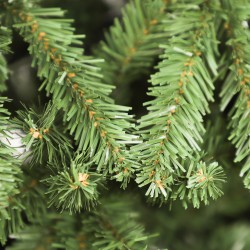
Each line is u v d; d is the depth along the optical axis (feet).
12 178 1.79
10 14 1.91
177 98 1.86
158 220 2.15
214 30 1.92
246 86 1.89
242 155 1.85
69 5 2.12
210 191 1.80
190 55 1.89
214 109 2.00
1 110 1.81
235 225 2.20
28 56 2.03
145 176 1.80
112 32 2.01
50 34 1.88
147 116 1.84
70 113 1.83
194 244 2.17
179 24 1.92
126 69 2.02
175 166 1.81
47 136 1.82
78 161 1.82
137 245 1.89
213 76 1.98
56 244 1.92
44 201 1.92
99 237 1.93
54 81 1.86
